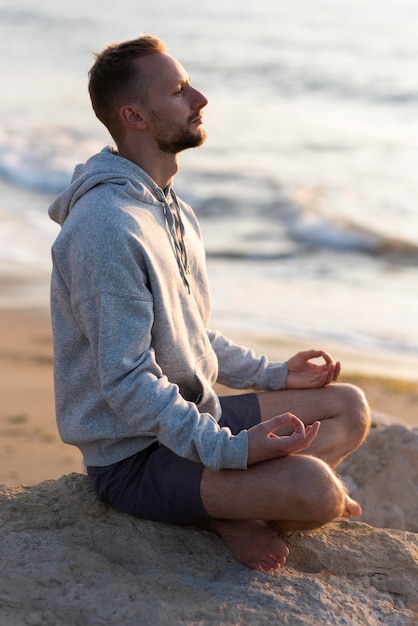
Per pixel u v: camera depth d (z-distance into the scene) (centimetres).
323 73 4147
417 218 1983
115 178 351
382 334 1242
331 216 1916
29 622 313
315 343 1195
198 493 348
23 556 343
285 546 362
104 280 334
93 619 318
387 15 6400
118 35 5897
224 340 423
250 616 328
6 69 4506
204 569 355
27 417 884
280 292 1434
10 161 2381
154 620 318
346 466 511
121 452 364
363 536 384
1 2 8062
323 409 401
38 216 1878
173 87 359
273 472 339
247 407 402
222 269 1568
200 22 6381
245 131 3017
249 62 4494
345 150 2745
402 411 938
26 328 1202
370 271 1600
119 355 335
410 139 2908
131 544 360
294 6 7181
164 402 334
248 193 2150
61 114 3266
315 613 335
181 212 393
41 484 413
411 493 496
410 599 356
